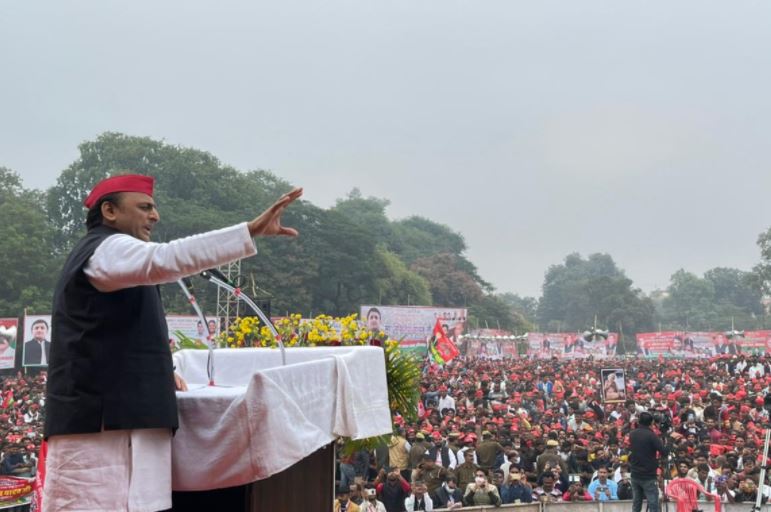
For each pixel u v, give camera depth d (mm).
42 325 27266
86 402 2457
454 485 14672
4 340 30578
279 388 2637
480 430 18547
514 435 18453
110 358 2488
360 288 79562
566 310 171375
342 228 78625
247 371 3980
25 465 15180
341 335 6605
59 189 73000
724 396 29781
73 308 2514
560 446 18359
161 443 2596
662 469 15055
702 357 61406
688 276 165125
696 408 25547
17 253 56000
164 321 2680
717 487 15477
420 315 41969
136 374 2516
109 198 2707
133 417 2480
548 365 49188
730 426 22641
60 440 2492
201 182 76188
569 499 15242
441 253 133125
